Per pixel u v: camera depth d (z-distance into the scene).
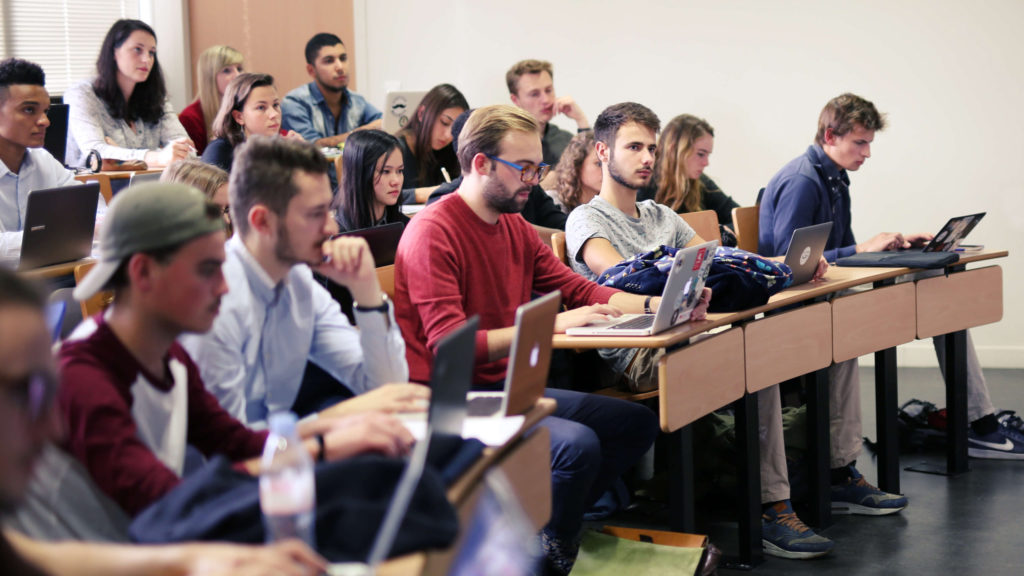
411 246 2.61
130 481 1.43
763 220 3.99
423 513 1.38
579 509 2.53
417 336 2.63
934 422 4.08
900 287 3.54
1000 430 3.98
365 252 2.09
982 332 5.27
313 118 5.80
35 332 1.02
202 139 5.46
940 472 3.79
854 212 5.38
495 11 5.87
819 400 3.26
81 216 3.28
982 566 2.95
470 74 5.97
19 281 1.03
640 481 3.44
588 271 3.27
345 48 6.16
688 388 2.68
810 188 3.86
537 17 5.81
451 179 5.06
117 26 4.92
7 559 1.04
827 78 5.37
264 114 4.21
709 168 5.60
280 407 2.14
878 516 3.40
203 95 5.43
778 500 3.15
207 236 1.52
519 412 1.96
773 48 5.43
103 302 2.49
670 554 2.61
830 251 3.89
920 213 5.30
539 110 5.44
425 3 6.05
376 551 1.19
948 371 3.78
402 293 2.63
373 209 3.50
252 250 1.96
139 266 1.50
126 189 1.53
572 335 2.59
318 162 1.96
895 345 3.54
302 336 2.10
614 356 3.07
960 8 5.14
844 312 3.32
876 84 5.29
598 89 5.75
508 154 2.63
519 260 2.83
